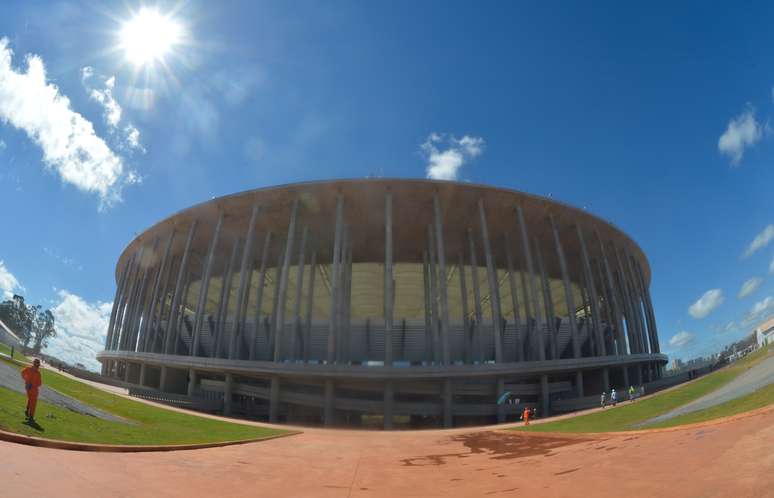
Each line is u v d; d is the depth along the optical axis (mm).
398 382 39906
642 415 23609
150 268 68750
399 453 15336
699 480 7086
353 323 52312
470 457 13750
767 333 69812
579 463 10609
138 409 23438
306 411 42562
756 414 11625
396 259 56062
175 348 57094
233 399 43938
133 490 6637
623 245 61688
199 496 6945
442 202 48281
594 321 51781
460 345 53531
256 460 11906
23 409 11227
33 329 100125
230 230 55656
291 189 47531
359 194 47438
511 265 51219
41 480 6109
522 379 43719
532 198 48781
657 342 66188
